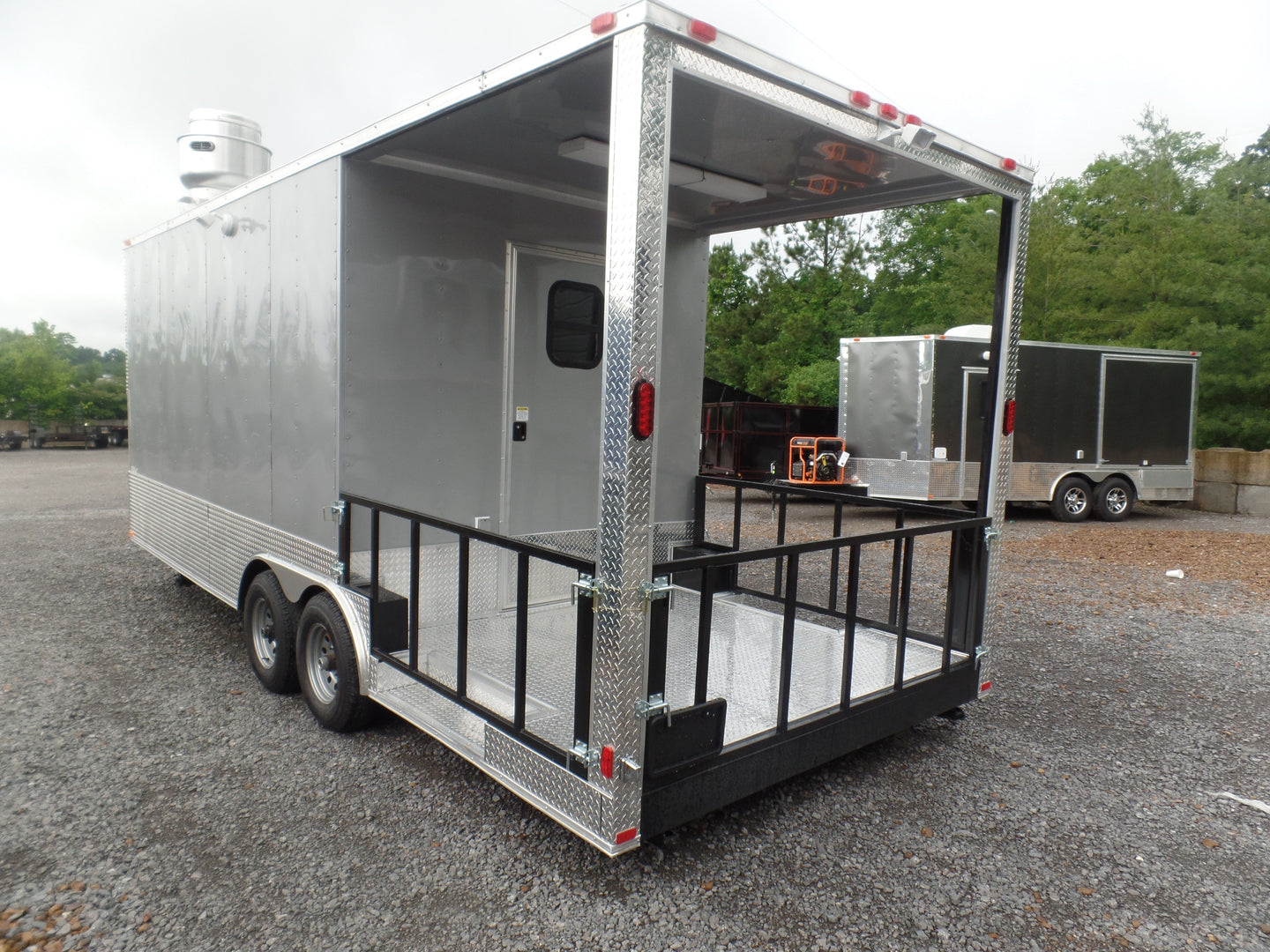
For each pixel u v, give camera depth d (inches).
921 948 91.5
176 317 205.6
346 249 132.7
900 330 949.2
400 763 134.1
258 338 161.2
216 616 222.7
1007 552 354.0
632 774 92.4
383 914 94.7
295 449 148.9
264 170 221.0
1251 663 201.2
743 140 125.0
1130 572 311.9
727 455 530.0
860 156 130.6
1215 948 93.2
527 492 161.8
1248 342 571.2
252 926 92.0
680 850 110.9
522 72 98.3
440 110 111.3
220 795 122.5
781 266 992.2
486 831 113.7
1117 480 460.8
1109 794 131.2
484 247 150.9
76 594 247.1
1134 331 619.2
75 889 98.2
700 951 89.8
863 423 435.8
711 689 131.6
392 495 142.1
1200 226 602.9
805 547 113.0
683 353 187.3
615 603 89.0
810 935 93.2
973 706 170.4
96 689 165.9
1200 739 154.5
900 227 1034.7
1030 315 682.2
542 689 124.3
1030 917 98.2
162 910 94.6
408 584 144.7
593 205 166.4
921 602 256.8
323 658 149.0
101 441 1127.0
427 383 145.1
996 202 951.6
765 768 112.0
